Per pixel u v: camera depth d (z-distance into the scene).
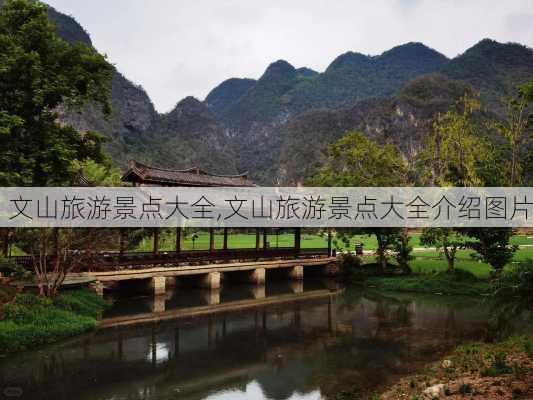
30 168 19.39
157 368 16.78
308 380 15.52
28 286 22.14
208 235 76.81
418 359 17.56
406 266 38.41
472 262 38.56
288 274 39.31
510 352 15.75
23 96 19.81
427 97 168.25
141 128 181.50
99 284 26.27
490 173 31.28
